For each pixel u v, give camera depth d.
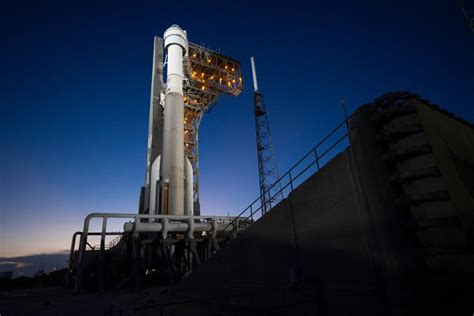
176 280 32.50
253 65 53.03
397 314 6.65
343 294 8.65
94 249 33.03
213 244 37.03
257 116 49.22
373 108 8.55
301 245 10.98
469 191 8.29
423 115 8.55
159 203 40.97
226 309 13.88
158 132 55.50
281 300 11.34
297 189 11.67
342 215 9.30
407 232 7.13
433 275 6.78
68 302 19.48
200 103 66.12
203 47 61.09
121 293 25.42
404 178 7.34
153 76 60.31
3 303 19.42
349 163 9.21
